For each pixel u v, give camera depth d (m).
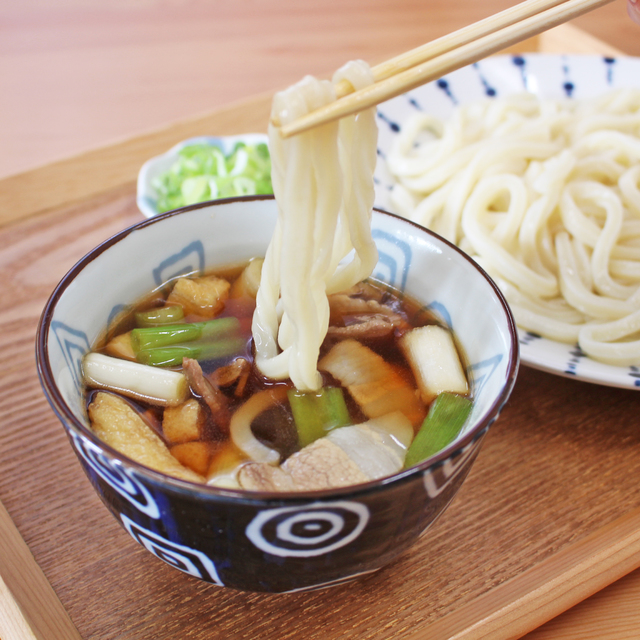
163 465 0.39
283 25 1.14
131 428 0.40
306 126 0.37
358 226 0.41
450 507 0.44
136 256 0.43
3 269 0.53
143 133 0.63
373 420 0.41
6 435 0.46
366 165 0.40
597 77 0.67
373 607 0.40
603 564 0.42
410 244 0.44
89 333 0.42
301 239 0.39
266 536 0.35
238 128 0.66
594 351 0.49
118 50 1.07
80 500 0.43
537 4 0.38
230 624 0.40
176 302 0.44
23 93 0.97
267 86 0.98
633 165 0.58
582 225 0.55
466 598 0.41
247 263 0.46
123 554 0.42
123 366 0.41
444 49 0.38
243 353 0.44
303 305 0.40
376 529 0.36
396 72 0.39
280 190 0.39
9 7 1.17
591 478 0.45
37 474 0.44
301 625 0.40
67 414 0.36
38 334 0.38
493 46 0.37
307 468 0.39
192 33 1.12
